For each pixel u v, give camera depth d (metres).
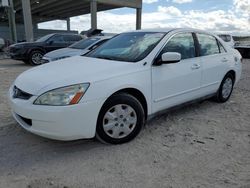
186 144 3.58
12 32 23.09
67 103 3.02
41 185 2.65
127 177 2.80
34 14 35.41
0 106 5.14
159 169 2.95
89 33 14.36
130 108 3.53
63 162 3.09
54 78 3.25
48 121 3.02
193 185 2.66
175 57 3.75
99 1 22.44
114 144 3.51
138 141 3.66
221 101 5.51
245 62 14.99
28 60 12.25
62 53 8.66
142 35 4.46
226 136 3.86
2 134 3.81
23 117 3.23
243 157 3.23
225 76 5.36
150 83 3.73
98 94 3.19
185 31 4.50
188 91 4.41
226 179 2.76
